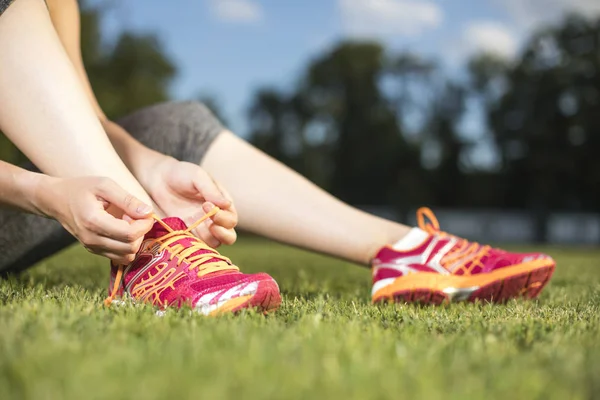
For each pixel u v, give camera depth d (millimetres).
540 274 2039
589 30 33625
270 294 1441
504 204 36188
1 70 1486
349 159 40344
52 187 1407
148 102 26750
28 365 838
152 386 767
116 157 1532
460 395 795
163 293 1488
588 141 33562
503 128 35438
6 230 2059
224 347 999
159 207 1728
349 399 759
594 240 32375
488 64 37156
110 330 1109
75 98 1512
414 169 39031
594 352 1065
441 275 2025
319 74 42156
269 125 43781
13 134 1516
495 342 1118
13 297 1567
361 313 1553
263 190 2021
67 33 1954
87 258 4516
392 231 2105
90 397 736
